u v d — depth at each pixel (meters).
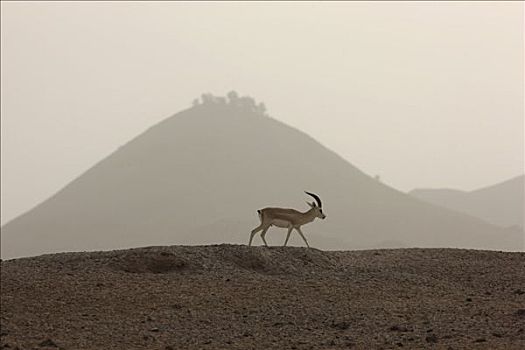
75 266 56.19
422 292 50.28
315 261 58.06
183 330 42.53
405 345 38.31
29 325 43.75
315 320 44.12
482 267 56.81
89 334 41.88
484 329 40.69
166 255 56.81
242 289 50.75
